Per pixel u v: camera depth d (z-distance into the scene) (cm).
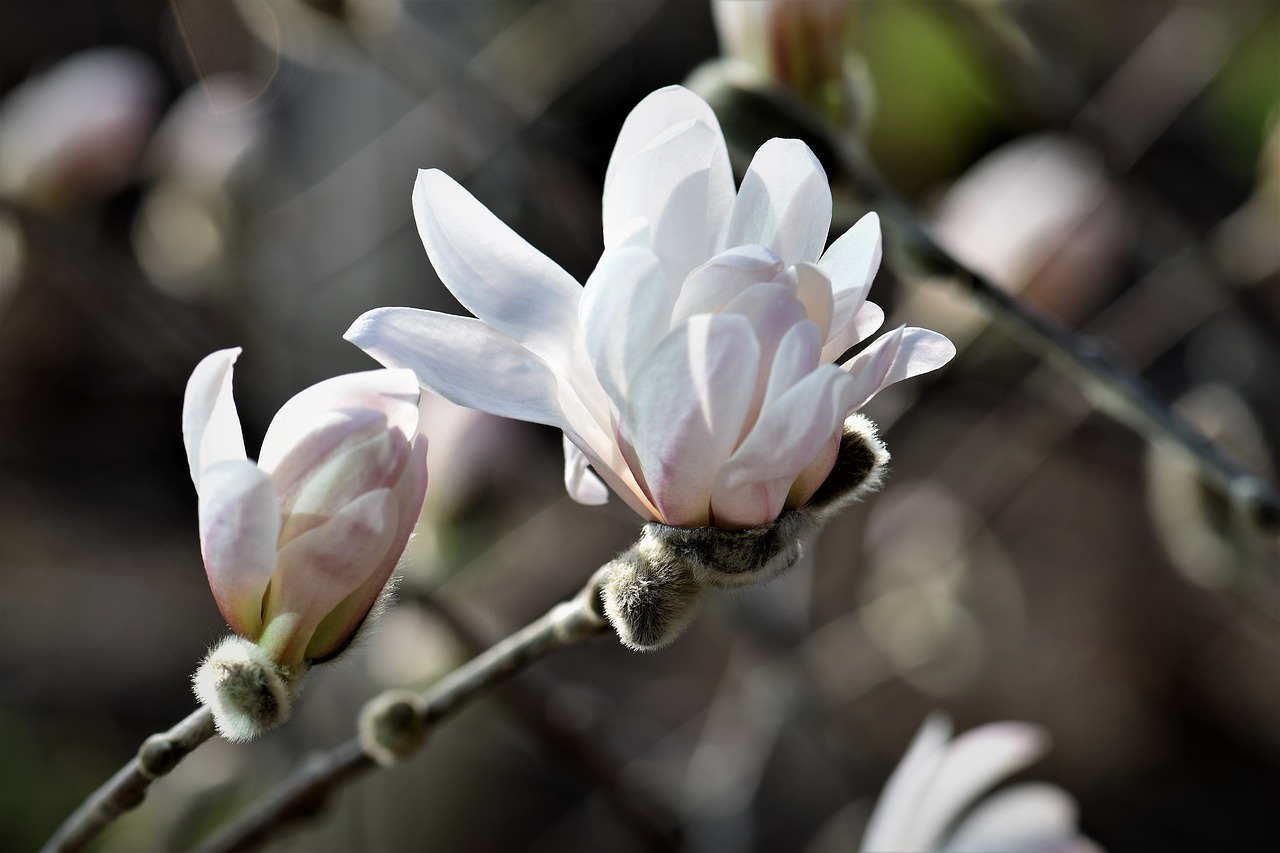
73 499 183
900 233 70
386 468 58
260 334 119
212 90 122
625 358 57
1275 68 139
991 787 167
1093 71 147
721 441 58
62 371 175
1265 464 100
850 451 59
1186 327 125
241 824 66
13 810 156
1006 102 127
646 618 58
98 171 116
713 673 154
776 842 130
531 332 58
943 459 138
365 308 118
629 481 59
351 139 121
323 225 119
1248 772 168
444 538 94
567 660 150
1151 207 112
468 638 81
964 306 99
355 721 104
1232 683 174
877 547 135
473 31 122
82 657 171
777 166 58
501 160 102
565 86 118
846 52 72
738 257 57
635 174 58
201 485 58
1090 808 165
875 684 137
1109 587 179
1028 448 123
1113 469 159
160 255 124
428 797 121
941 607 132
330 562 58
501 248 58
